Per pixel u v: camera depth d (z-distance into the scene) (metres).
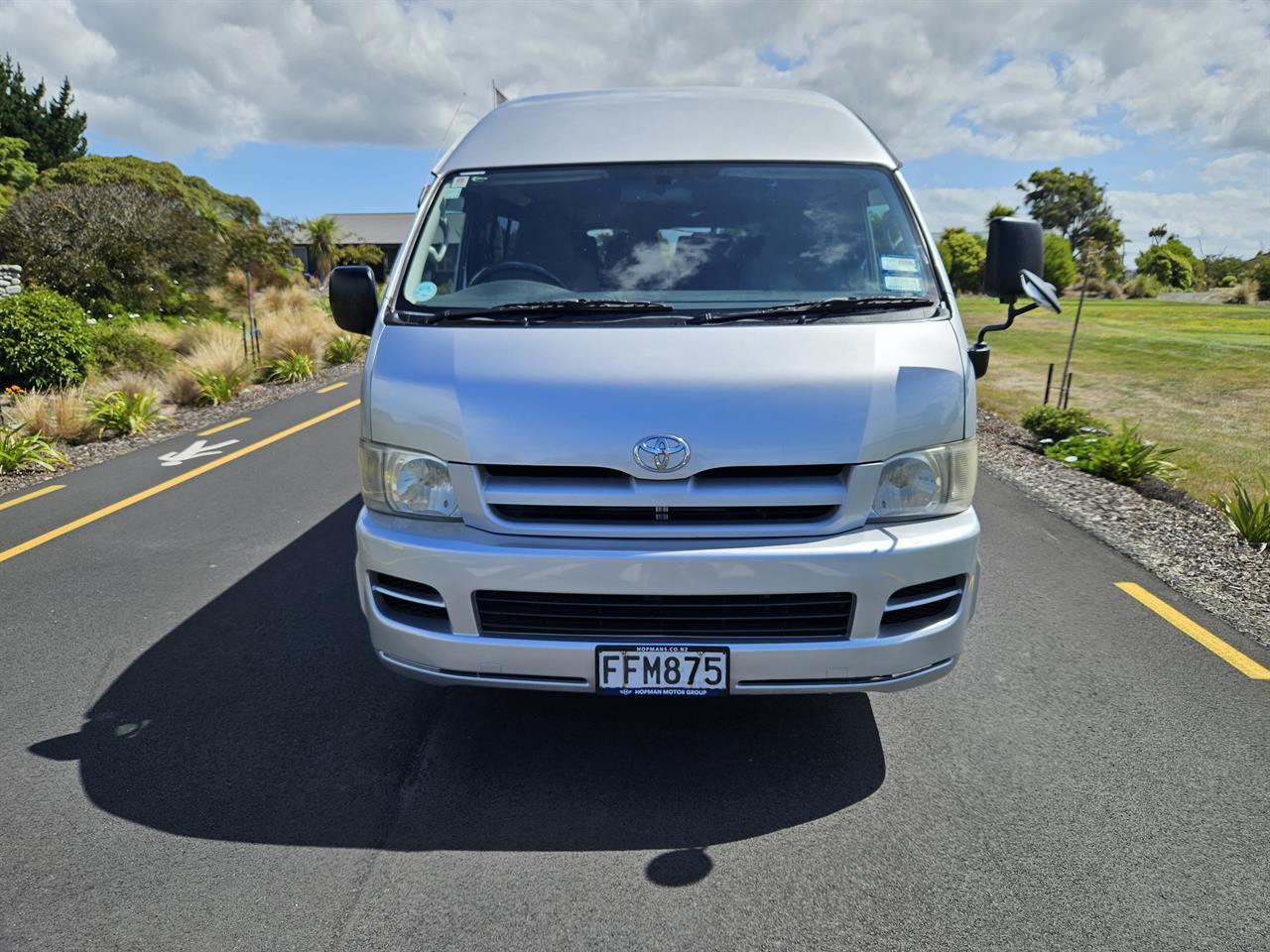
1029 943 2.58
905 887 2.82
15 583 5.61
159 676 4.33
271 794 3.36
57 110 56.50
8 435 9.04
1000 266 3.65
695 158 4.00
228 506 7.28
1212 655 4.43
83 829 3.16
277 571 5.73
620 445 2.95
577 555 2.95
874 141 4.14
